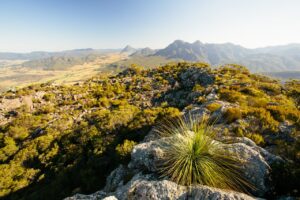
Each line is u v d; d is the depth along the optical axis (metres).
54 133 20.38
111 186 7.16
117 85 42.78
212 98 15.77
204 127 6.14
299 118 7.73
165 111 16.30
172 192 4.14
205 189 3.98
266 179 4.45
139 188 4.55
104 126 16.00
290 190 4.27
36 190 12.60
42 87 41.84
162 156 5.35
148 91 38.19
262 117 7.87
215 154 4.79
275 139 6.80
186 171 4.35
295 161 5.25
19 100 34.56
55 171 13.40
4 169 14.72
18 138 23.72
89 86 43.31
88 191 9.53
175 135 5.69
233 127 7.64
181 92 34.59
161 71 49.84
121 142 13.61
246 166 4.64
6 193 12.88
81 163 12.88
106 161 11.12
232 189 4.25
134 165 6.09
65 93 38.25
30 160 16.19
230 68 39.41
